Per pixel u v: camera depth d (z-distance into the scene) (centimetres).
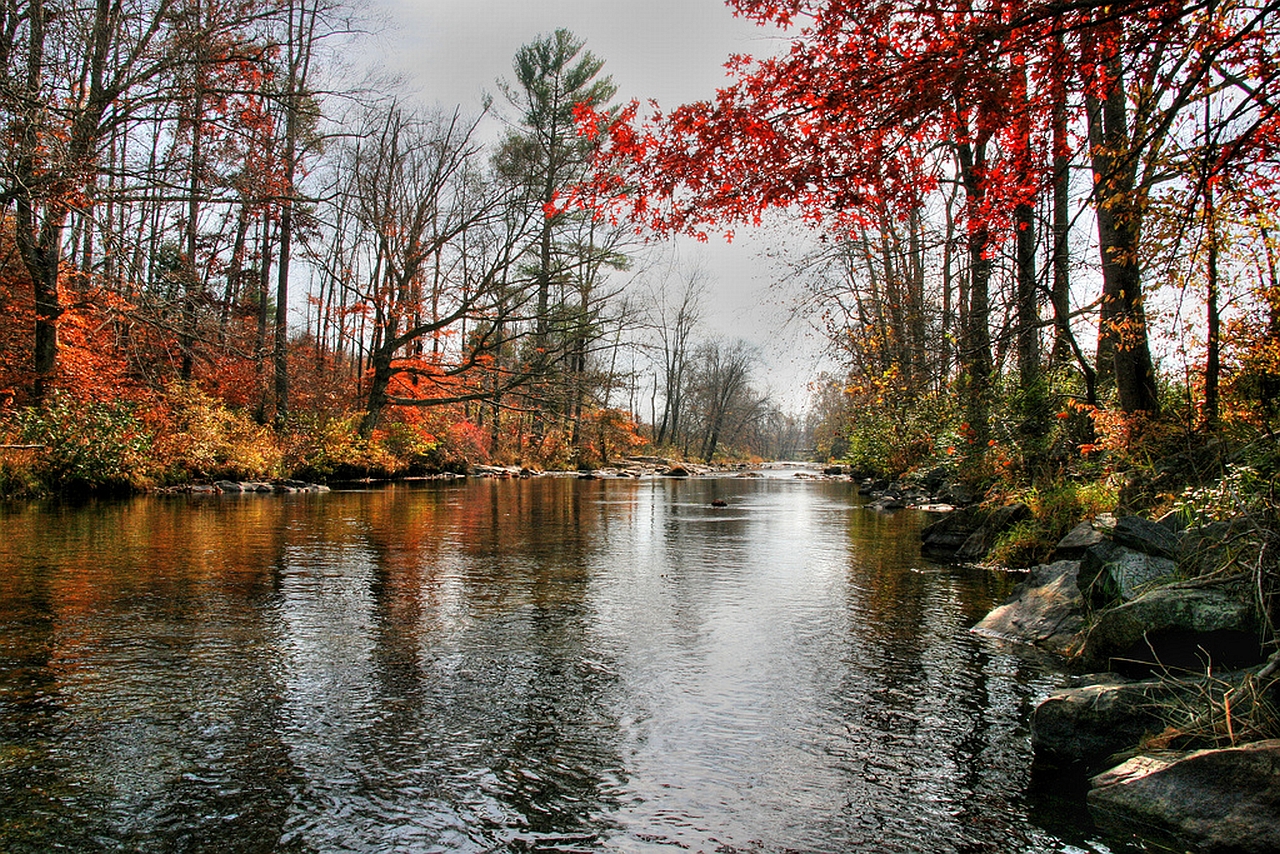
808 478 3459
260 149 1428
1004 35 401
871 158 479
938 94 427
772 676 413
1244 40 424
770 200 499
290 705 358
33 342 1464
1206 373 694
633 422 4478
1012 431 1032
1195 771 265
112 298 1349
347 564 738
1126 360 754
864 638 492
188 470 1648
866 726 346
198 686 380
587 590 635
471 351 2491
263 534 949
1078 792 286
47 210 1226
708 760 309
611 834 251
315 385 2762
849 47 445
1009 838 254
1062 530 752
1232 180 493
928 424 1616
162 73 1307
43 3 1075
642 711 360
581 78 2969
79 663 412
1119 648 394
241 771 290
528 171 2480
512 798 275
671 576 709
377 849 240
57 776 283
